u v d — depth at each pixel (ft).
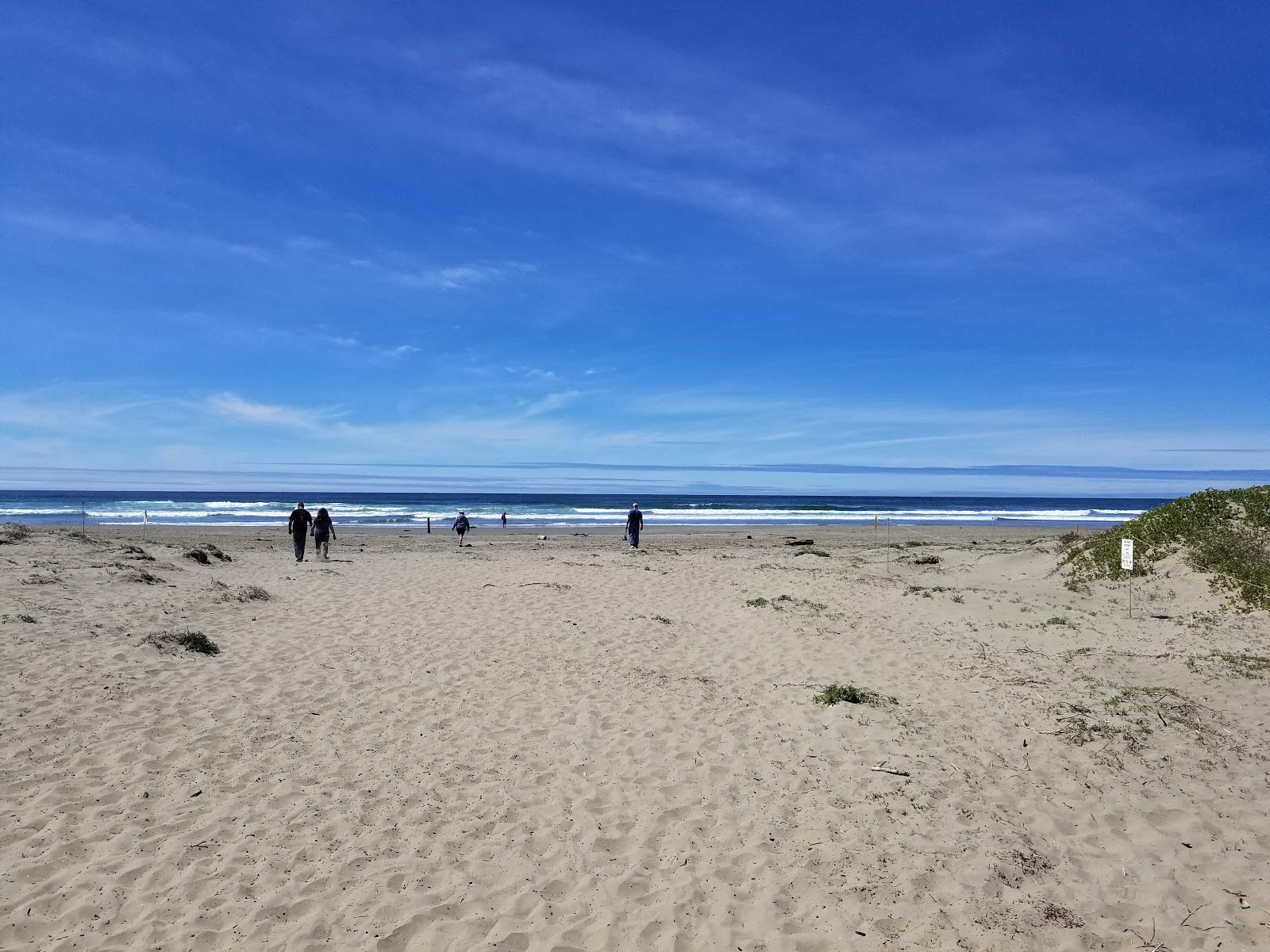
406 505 277.23
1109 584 50.39
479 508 252.83
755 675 32.86
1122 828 18.78
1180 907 15.56
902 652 36.47
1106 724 24.89
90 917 15.03
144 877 16.48
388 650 35.88
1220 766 21.91
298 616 42.80
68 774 21.12
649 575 63.10
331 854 17.65
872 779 21.70
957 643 38.29
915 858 17.54
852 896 16.14
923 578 60.95
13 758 21.76
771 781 21.75
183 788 20.71
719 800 20.57
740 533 144.56
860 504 356.38
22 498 292.40
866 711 27.22
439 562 74.79
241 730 25.00
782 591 54.75
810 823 19.25
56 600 41.52
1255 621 38.73
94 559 58.03
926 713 27.22
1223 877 16.55
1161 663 32.78
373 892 16.24
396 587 54.60
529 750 24.04
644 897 16.16
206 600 45.09
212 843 17.95
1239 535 46.57
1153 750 22.97
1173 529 50.78
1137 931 14.87
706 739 25.07
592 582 58.85
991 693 29.48
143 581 49.65
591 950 14.49
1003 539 124.88
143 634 35.65
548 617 44.16
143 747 23.16
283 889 16.24
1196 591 44.57
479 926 15.16
